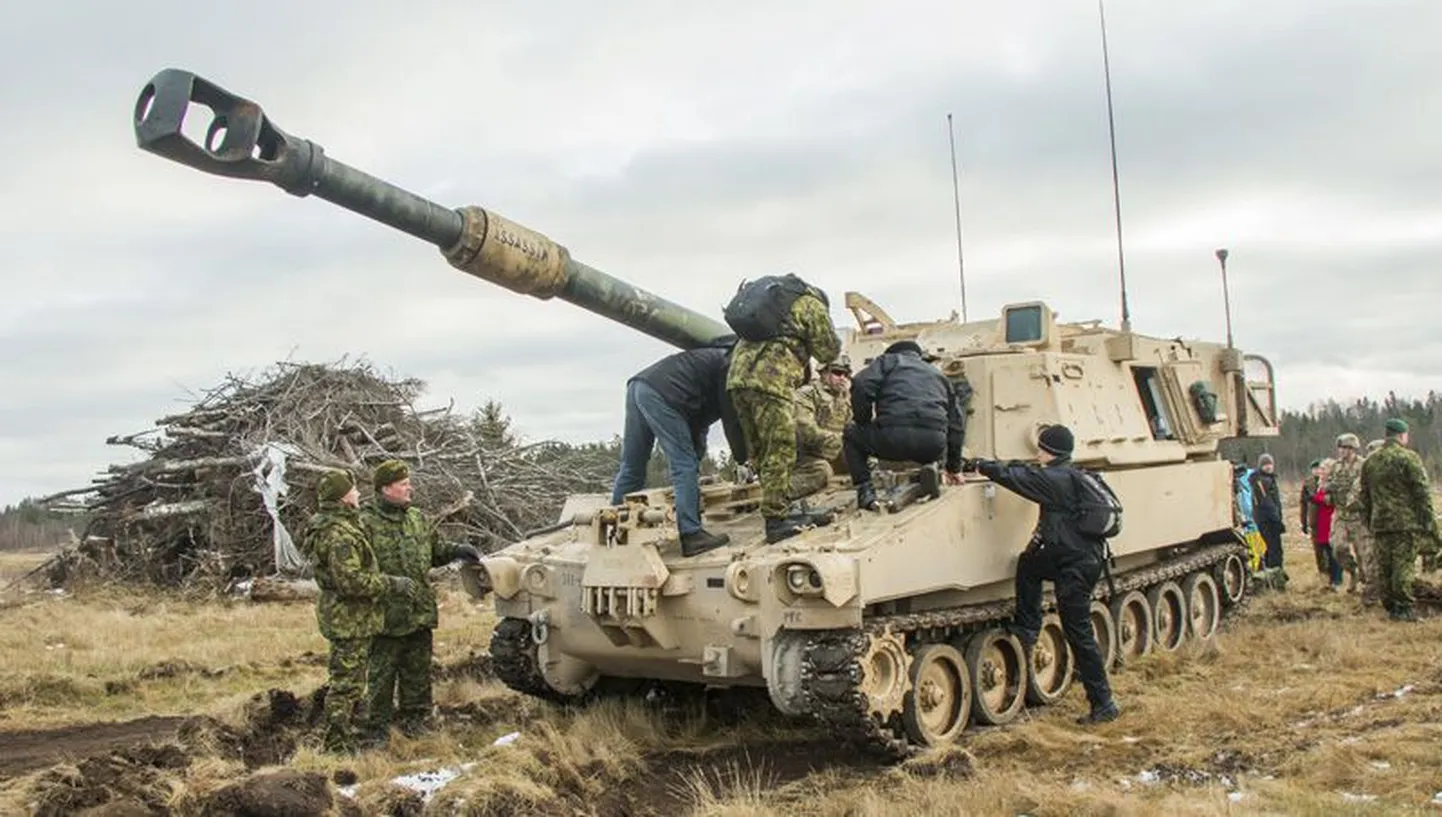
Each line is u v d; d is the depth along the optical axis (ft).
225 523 65.21
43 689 33.99
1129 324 39.14
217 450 69.77
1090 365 33.99
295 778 19.75
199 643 43.57
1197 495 38.65
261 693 29.53
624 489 30.35
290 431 68.59
